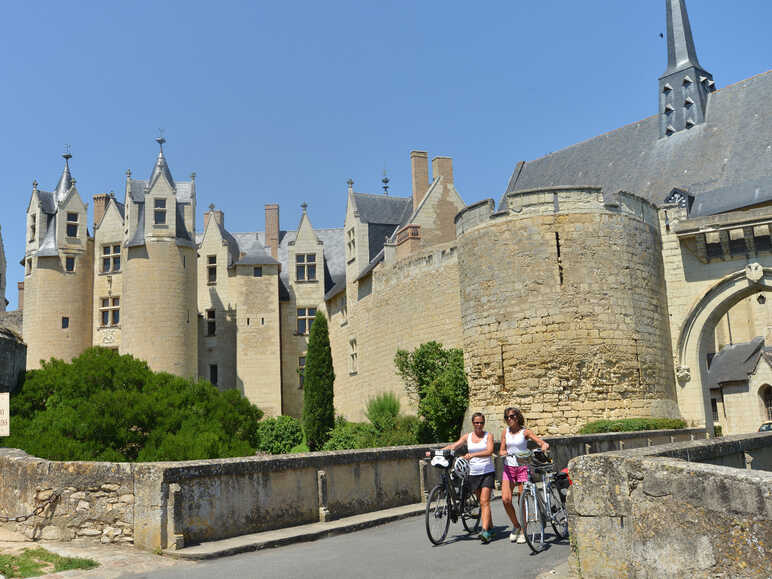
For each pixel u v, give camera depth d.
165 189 39.81
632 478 5.66
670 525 5.35
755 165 27.53
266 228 50.47
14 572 7.71
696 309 24.72
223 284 44.81
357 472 11.73
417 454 13.13
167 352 38.25
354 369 39.44
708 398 25.03
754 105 29.73
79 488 9.50
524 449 8.96
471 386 24.23
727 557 4.97
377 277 36.16
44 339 41.00
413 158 40.59
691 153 30.47
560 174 36.47
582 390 22.05
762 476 4.88
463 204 38.91
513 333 22.91
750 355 44.56
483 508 9.10
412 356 28.53
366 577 7.32
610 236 23.14
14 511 10.08
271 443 35.97
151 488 8.91
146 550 8.84
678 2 33.31
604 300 22.64
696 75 32.00
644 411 22.61
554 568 7.36
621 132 34.84
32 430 19.02
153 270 38.81
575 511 6.07
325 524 10.59
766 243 23.86
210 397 23.17
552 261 22.77
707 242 24.73
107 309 42.09
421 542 9.26
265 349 43.12
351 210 41.09
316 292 45.44
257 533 9.82
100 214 47.12
